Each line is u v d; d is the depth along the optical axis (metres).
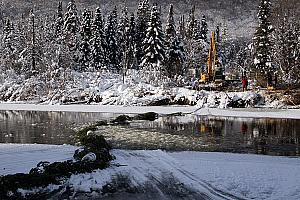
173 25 64.31
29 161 16.00
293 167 14.73
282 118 34.62
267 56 48.50
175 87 49.28
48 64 61.00
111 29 71.19
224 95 43.12
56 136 24.45
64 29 72.31
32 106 45.97
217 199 11.60
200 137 23.98
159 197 11.79
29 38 68.62
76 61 67.25
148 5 72.94
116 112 39.66
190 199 11.61
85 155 15.13
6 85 54.84
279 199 11.53
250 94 42.91
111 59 71.44
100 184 12.92
